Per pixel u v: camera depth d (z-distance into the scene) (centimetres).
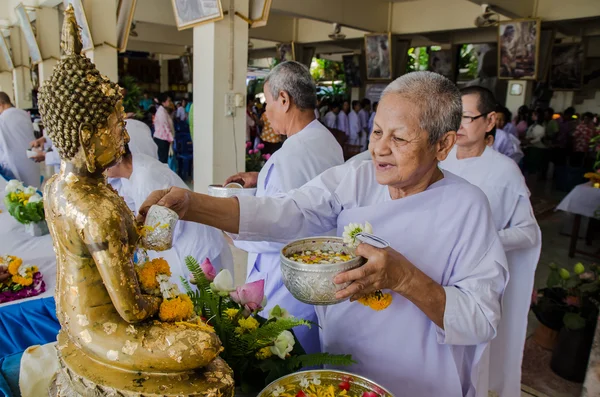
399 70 952
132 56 1445
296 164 144
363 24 848
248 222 104
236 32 346
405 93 88
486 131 174
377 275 82
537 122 823
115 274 60
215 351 65
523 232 163
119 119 64
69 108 59
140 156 188
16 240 201
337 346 106
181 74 1502
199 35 349
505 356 178
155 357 61
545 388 217
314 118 161
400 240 99
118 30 437
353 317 104
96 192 63
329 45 1105
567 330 223
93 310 62
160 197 91
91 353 63
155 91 1532
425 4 844
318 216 112
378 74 931
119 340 62
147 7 751
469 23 796
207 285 95
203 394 63
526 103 850
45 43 695
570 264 387
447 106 88
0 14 880
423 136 88
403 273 85
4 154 417
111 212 61
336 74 1530
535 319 283
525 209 168
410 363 101
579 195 387
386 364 102
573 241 400
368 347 103
